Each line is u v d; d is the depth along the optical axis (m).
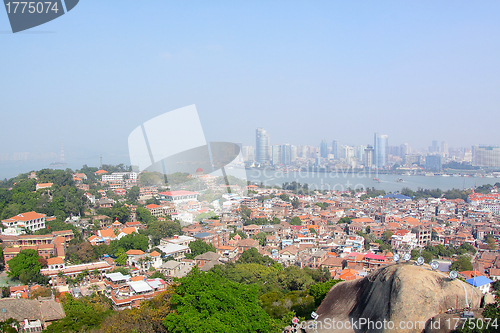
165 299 71.06
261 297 83.12
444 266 148.88
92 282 119.81
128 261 142.12
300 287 113.12
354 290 47.69
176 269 134.12
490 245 188.25
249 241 167.62
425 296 39.53
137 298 100.62
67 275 119.88
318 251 162.75
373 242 188.62
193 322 50.31
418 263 46.91
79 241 149.88
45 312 80.62
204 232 159.12
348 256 149.75
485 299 41.94
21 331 75.62
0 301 81.88
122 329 63.69
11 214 173.88
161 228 158.75
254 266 128.75
